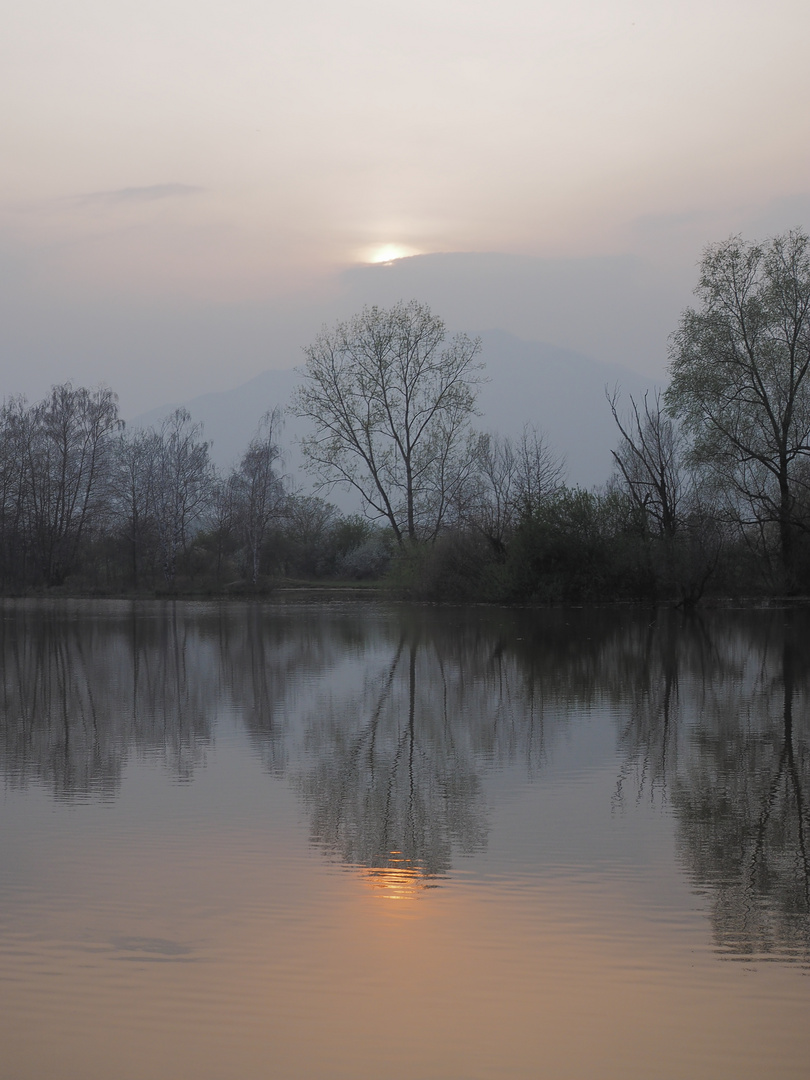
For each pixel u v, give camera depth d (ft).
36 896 23.95
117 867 26.04
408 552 161.79
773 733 44.14
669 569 131.34
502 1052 16.97
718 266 134.21
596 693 56.80
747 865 26.04
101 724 48.39
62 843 28.27
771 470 135.23
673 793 33.63
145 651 84.69
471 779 35.86
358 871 25.62
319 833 29.14
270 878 25.13
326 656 78.84
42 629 110.73
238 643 91.25
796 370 135.85
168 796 33.65
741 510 142.41
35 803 32.86
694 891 24.12
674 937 21.40
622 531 140.56
